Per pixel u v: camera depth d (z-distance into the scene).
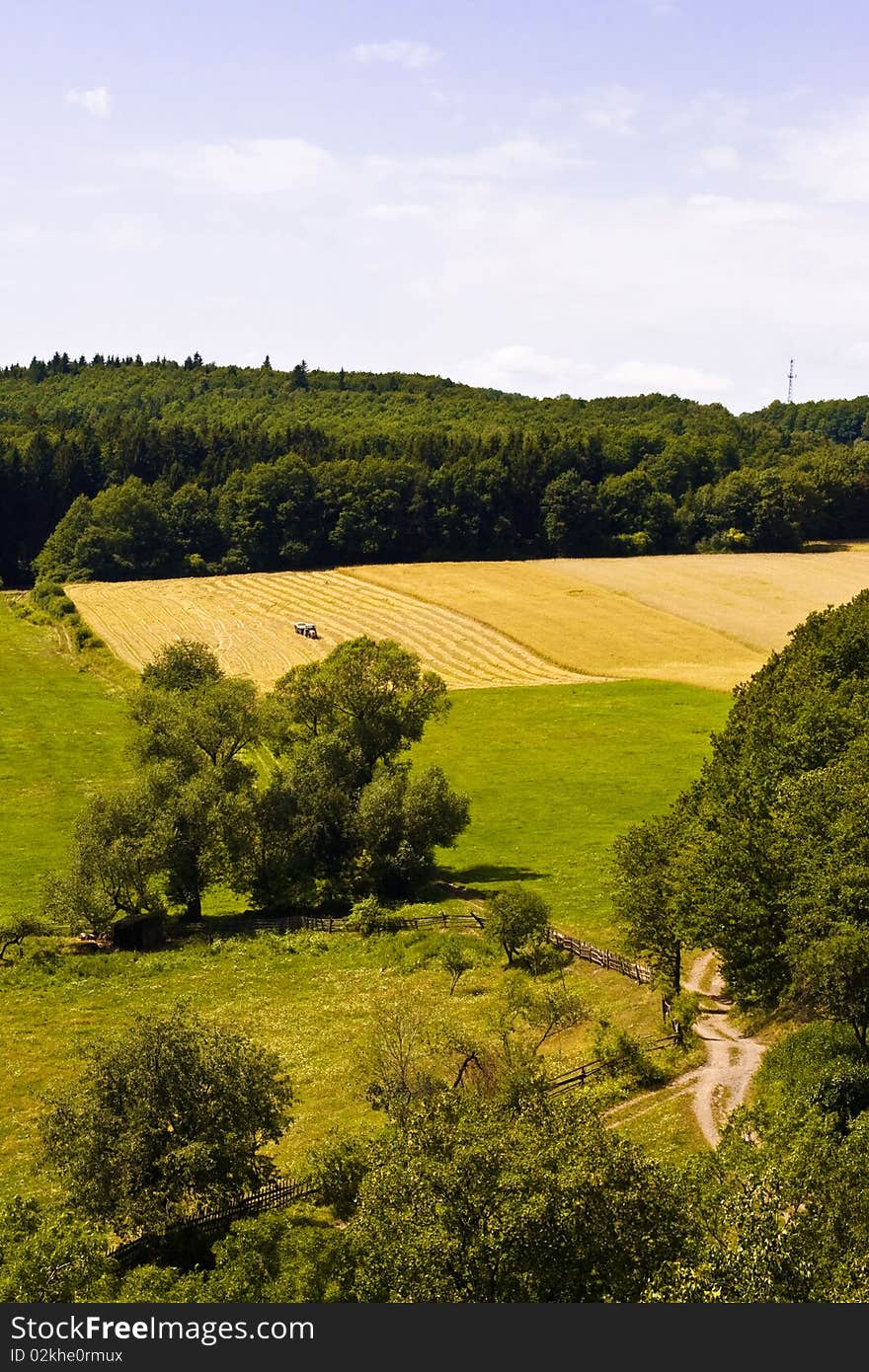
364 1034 51.06
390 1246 24.50
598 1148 25.00
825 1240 23.09
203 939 66.56
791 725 57.91
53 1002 57.38
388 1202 25.31
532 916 58.41
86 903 66.00
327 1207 35.28
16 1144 42.78
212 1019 54.22
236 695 76.75
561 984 53.69
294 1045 50.56
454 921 65.62
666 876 51.28
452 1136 26.80
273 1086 36.22
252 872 71.19
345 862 72.44
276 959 62.44
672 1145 36.88
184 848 69.44
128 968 61.88
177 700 78.56
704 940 47.06
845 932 38.72
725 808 51.31
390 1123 36.06
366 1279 24.97
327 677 78.69
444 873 74.81
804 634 73.12
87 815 70.31
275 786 74.12
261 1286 27.34
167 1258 33.03
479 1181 24.56
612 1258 23.47
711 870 46.50
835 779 47.91
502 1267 23.39
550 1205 23.75
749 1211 23.38
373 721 79.06
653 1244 23.67
